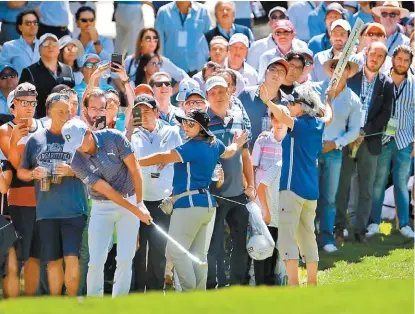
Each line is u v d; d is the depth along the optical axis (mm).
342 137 36438
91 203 29781
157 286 30438
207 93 31094
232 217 30797
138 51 40500
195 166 28469
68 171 28859
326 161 36500
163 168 30547
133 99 32594
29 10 40938
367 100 37812
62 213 28891
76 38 44375
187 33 43750
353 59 38125
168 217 30391
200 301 25781
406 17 46719
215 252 30562
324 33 43750
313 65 38719
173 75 40906
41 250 29094
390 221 40906
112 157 27219
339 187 37781
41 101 37312
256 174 32594
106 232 27453
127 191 27578
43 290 30562
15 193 30172
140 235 30391
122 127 33375
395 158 38875
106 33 47406
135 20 45469
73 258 28781
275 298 25984
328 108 31750
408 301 25344
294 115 29938
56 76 37688
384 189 39031
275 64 33812
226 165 30469
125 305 25375
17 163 29938
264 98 29344
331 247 36500
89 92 31172
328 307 25125
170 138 30828
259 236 30062
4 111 35281
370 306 25156
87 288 27688
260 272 30562
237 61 39656
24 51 40688
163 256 30328
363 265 34594
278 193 30641
